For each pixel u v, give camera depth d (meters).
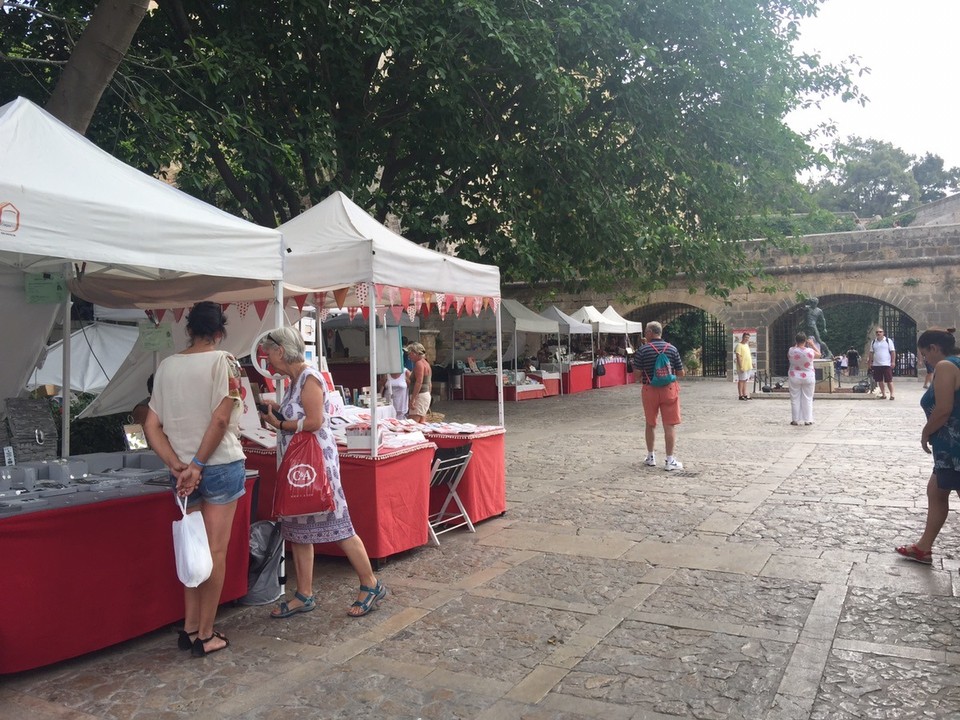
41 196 3.60
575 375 23.52
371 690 3.62
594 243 14.91
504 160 13.49
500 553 5.85
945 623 4.18
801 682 3.54
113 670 3.92
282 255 4.79
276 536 4.96
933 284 24.88
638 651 3.97
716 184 15.84
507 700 3.48
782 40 16.38
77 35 8.91
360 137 13.25
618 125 15.26
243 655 4.07
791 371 13.59
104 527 4.08
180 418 4.01
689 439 12.14
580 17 13.01
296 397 4.48
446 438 6.63
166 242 4.12
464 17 11.63
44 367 11.16
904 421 13.66
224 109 10.45
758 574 5.16
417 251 6.29
